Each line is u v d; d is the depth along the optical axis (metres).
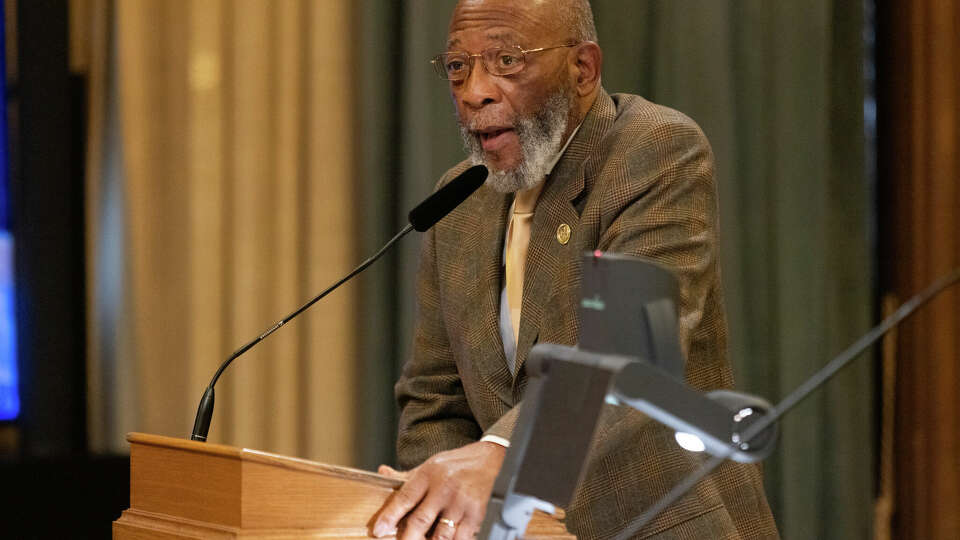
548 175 7.18
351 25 11.75
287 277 11.52
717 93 12.48
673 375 3.95
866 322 13.44
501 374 7.18
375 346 11.55
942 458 13.37
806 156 12.88
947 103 13.42
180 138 11.38
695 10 12.50
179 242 11.38
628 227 6.57
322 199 11.55
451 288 7.52
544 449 3.99
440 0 11.57
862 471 13.22
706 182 6.77
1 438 11.22
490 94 6.94
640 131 6.89
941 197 13.42
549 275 6.92
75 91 11.59
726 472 6.89
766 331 12.85
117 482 9.80
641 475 6.67
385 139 11.62
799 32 12.91
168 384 11.41
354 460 11.58
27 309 11.31
